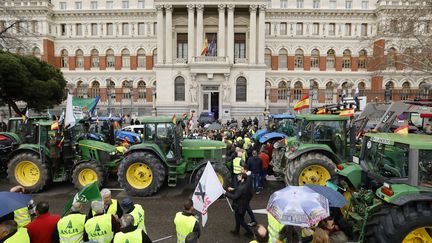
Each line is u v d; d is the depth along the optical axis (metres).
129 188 10.91
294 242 5.98
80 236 5.51
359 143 12.10
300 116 12.51
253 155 11.73
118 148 14.29
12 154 11.83
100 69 49.22
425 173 5.94
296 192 5.32
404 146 6.13
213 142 12.32
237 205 7.79
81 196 6.25
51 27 48.53
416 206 5.74
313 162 10.19
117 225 5.61
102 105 48.38
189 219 5.66
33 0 46.31
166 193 11.45
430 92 27.61
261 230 4.55
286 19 47.47
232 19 42.06
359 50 47.56
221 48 42.22
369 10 46.50
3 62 24.14
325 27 47.66
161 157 11.02
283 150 13.15
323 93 48.16
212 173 7.08
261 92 42.56
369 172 7.23
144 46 48.75
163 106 42.34
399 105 11.17
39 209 5.50
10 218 5.45
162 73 42.66
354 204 7.08
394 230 5.63
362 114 13.02
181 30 44.75
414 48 24.34
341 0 47.34
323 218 4.95
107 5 48.84
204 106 42.72
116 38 48.72
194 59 41.91
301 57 48.34
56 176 11.80
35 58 30.42
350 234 7.09
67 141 11.67
